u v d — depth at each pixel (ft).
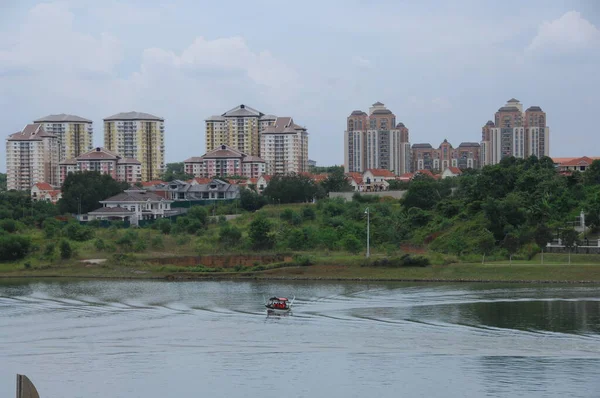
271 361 360.28
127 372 348.38
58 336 415.23
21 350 387.14
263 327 426.92
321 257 650.43
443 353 365.81
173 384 331.36
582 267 579.48
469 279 584.40
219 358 366.63
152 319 456.45
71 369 353.72
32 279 645.51
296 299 511.81
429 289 546.26
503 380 326.65
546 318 432.25
